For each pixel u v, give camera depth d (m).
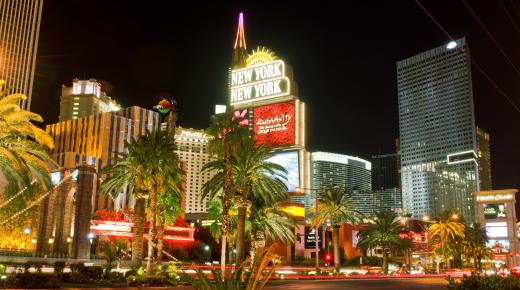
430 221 161.25
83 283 37.44
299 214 108.56
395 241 86.88
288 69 151.38
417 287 44.25
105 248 46.66
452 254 105.81
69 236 76.69
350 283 50.91
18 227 75.50
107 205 144.62
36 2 166.00
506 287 18.66
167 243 93.94
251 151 50.69
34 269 46.03
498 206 156.50
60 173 74.06
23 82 157.62
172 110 61.31
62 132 192.12
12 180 37.22
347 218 76.31
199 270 9.23
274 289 38.12
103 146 176.75
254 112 146.12
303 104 142.62
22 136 37.06
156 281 37.00
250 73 155.88
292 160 132.00
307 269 79.25
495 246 145.88
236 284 9.00
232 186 50.97
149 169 47.19
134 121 189.62
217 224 72.12
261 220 61.28
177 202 64.06
